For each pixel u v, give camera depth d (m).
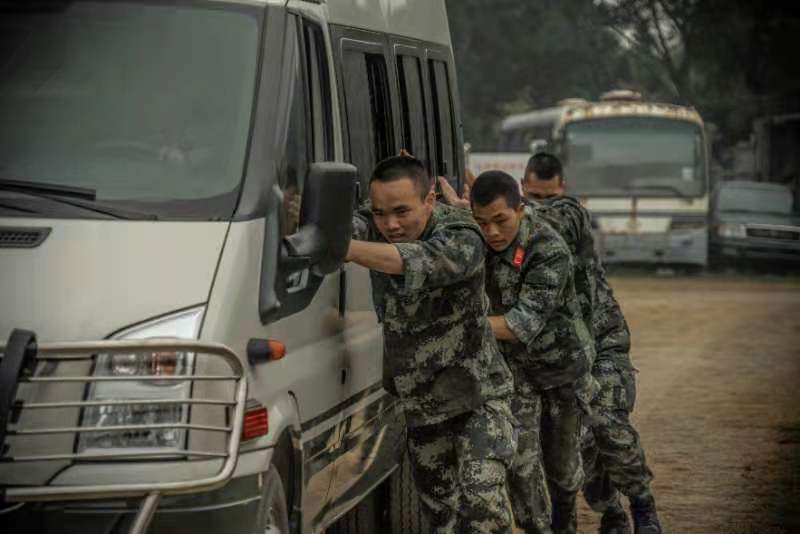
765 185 76.00
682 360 36.78
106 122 11.64
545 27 104.06
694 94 103.25
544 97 106.12
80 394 10.03
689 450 23.81
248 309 10.75
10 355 9.72
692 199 71.12
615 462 16.52
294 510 11.74
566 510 15.65
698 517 18.94
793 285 67.62
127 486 9.62
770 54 100.75
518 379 14.83
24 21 12.09
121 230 10.76
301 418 11.80
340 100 13.80
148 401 9.83
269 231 11.12
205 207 11.09
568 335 14.80
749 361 36.59
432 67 18.36
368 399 14.14
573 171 71.69
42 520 9.88
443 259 12.08
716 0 100.75
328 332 12.77
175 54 11.95
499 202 13.97
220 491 10.23
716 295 60.03
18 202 10.97
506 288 14.33
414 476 13.35
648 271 75.75
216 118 11.65
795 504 19.78
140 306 10.34
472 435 12.78
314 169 11.06
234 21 12.12
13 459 9.71
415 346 12.66
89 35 12.03
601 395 16.56
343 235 11.07
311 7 13.12
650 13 103.44
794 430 25.91
